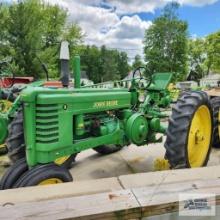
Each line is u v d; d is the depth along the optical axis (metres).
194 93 3.53
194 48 46.28
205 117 3.71
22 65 22.02
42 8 30.75
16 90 4.68
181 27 44.84
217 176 1.84
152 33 44.88
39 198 1.59
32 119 2.50
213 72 42.50
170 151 3.27
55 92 2.65
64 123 2.69
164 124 4.49
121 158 4.49
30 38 22.64
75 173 3.90
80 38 33.44
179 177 1.82
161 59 43.94
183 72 43.75
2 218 1.35
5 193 1.65
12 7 23.62
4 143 4.21
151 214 1.46
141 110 3.81
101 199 1.50
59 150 2.67
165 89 5.04
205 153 3.76
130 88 3.79
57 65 24.42
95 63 58.38
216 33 41.06
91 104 3.02
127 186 1.71
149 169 4.04
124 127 3.51
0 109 4.54
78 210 1.40
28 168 2.64
